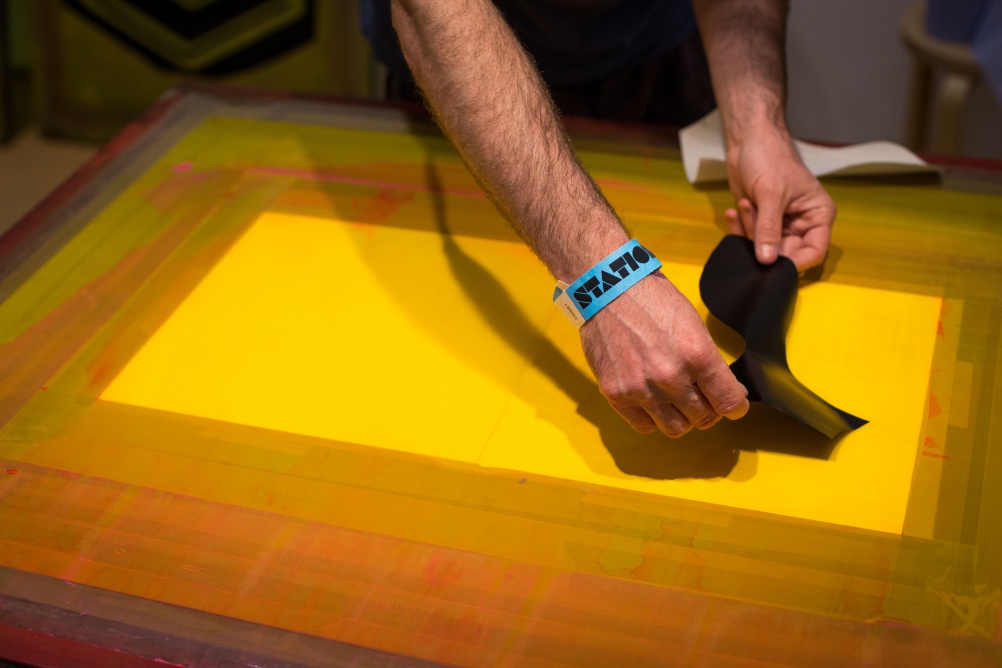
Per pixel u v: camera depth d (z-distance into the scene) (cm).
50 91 254
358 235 102
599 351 76
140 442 79
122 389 84
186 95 127
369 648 63
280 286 96
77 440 79
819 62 215
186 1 238
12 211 233
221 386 84
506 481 75
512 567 68
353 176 111
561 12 114
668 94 136
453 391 83
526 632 64
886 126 220
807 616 64
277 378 85
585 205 77
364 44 236
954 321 89
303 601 66
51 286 96
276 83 243
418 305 93
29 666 63
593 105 130
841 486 74
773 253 93
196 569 69
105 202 108
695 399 74
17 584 68
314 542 70
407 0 81
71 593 67
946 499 73
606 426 80
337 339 89
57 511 73
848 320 90
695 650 62
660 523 71
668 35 125
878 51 210
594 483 75
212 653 63
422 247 100
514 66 80
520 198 78
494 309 92
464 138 79
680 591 66
